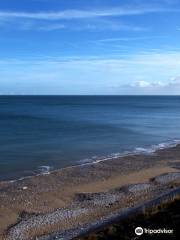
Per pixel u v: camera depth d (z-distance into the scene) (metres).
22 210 32.28
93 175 44.69
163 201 25.05
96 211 31.97
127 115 144.38
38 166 49.12
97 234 21.09
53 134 80.69
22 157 54.66
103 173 45.84
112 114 147.75
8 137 75.12
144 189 38.75
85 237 21.11
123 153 60.16
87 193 37.28
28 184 40.19
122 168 48.91
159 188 38.91
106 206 33.34
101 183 41.25
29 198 35.44
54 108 186.25
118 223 22.14
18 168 47.72
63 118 122.25
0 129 88.62
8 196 35.88
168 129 97.06
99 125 101.25
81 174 45.09
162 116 142.25
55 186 39.62
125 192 37.72
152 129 96.25
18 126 95.69
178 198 25.09
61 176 43.94
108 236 20.42
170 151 62.91
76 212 31.78
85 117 129.00
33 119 116.31
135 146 67.75
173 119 129.12
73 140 72.19
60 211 32.00
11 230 28.03
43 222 29.58
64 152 59.31
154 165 51.38
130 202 34.12
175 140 77.31
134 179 43.47
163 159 55.72
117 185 40.69
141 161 53.78
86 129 91.38
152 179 43.56
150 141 74.69
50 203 34.25
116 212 30.88
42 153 58.00
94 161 52.84
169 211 22.56
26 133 81.69
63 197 36.12
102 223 24.56
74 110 171.00
